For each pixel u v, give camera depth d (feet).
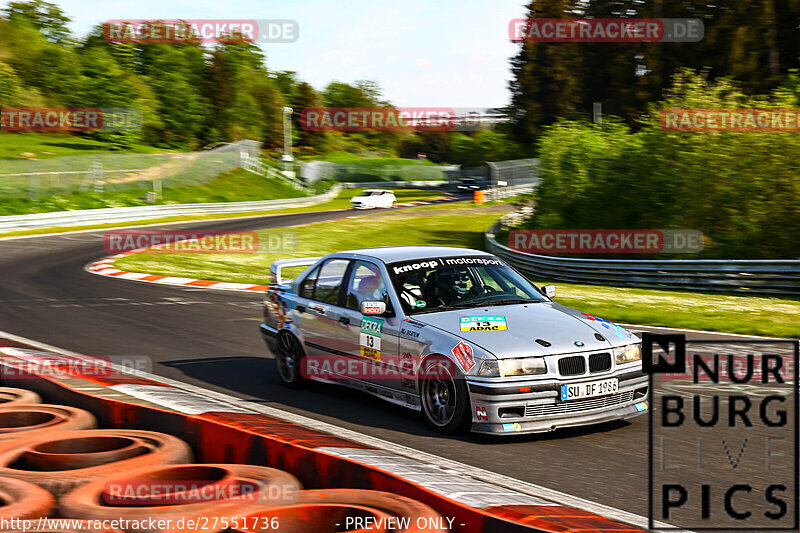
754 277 53.47
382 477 12.94
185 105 252.01
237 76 274.98
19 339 33.14
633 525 12.94
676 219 73.36
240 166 201.16
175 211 140.56
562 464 16.55
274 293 25.82
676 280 57.41
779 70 130.31
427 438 18.67
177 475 13.29
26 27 263.08
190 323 37.93
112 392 19.21
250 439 15.14
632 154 82.02
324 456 13.82
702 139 71.26
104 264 70.38
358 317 21.89
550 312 20.66
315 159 339.77
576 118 97.71
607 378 18.62
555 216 88.07
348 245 96.99
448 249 23.62
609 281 62.03
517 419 17.89
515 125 231.91
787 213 66.23
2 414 17.62
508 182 215.10
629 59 158.10
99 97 227.61
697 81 76.02
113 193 144.36
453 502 11.86
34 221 110.63
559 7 196.65
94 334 34.58
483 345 18.44
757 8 128.16
